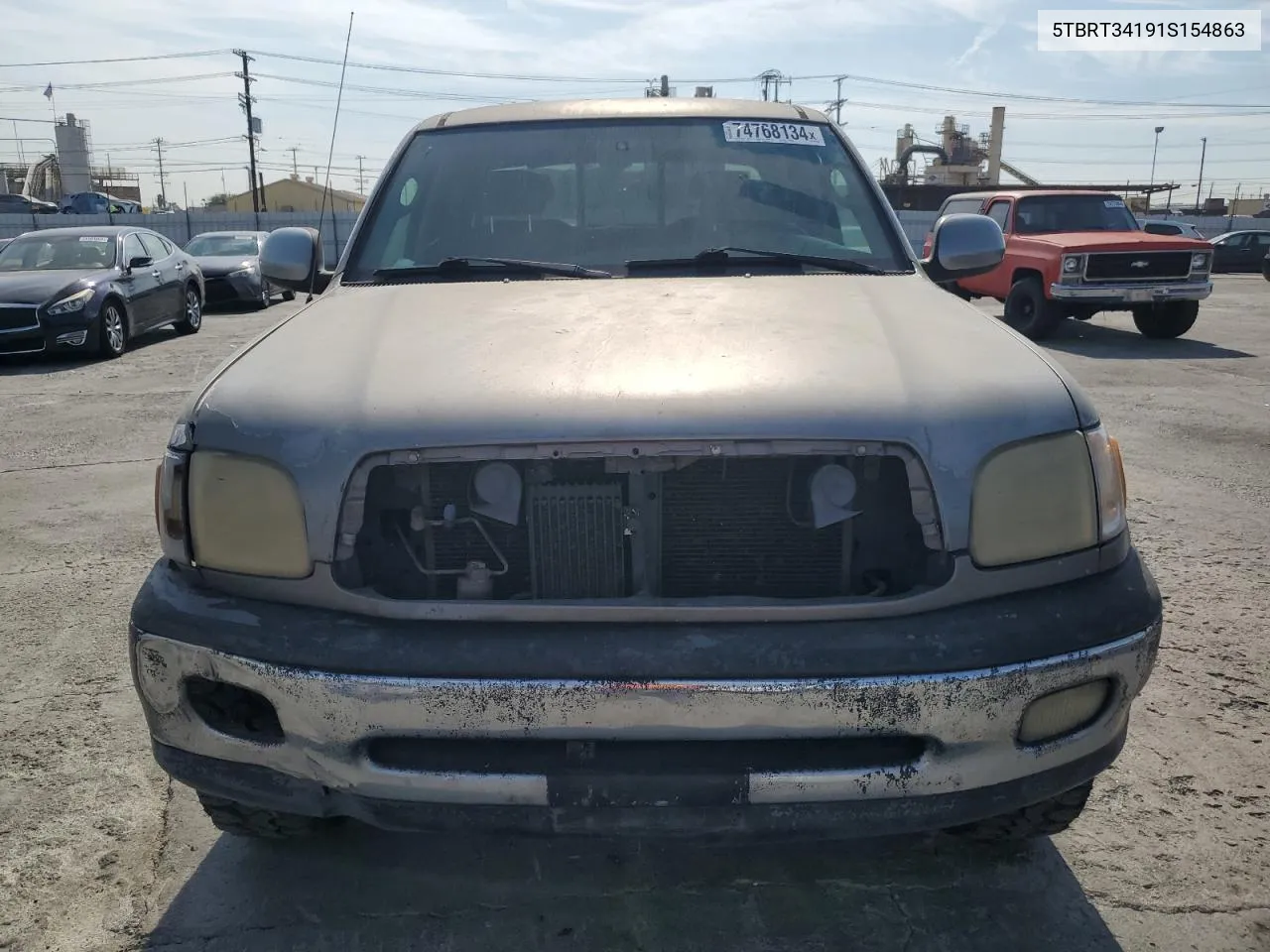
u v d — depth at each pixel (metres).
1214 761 2.98
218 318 16.12
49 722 3.25
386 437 1.98
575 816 1.94
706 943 2.28
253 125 44.56
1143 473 6.08
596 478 2.05
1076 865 2.54
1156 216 41.97
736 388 2.02
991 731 1.93
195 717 2.08
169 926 2.35
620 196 3.18
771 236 3.07
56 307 10.63
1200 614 4.00
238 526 2.04
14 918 2.37
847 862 2.56
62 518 5.43
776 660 1.88
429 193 3.23
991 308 15.58
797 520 2.08
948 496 1.95
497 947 2.28
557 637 1.92
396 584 2.10
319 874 2.53
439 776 1.94
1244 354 10.97
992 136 54.09
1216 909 2.37
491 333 2.33
